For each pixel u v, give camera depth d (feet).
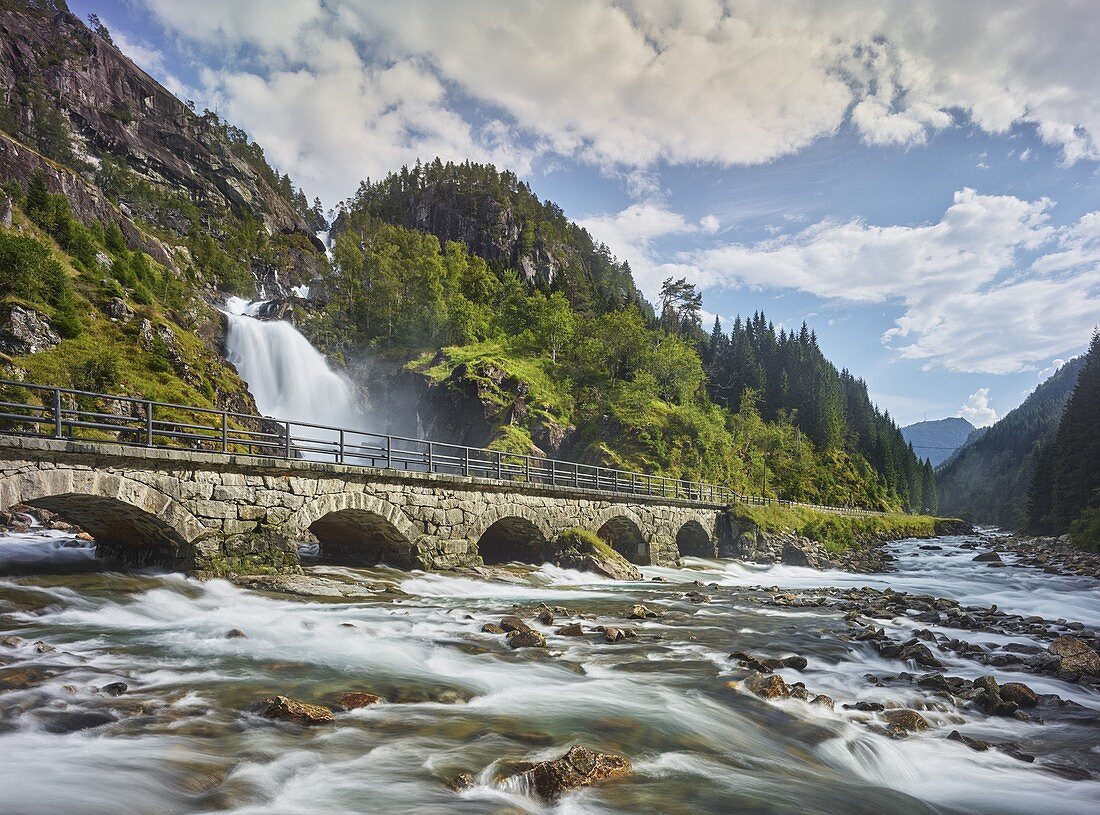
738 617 65.00
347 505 68.23
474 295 492.54
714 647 47.80
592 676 37.32
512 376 290.15
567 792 21.15
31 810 17.40
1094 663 46.62
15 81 547.49
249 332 313.32
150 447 52.01
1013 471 593.83
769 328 549.95
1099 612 85.10
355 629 44.16
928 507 565.94
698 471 257.34
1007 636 60.39
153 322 213.25
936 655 50.62
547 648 43.96
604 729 27.81
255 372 302.86
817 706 34.63
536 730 27.02
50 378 157.69
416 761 22.79
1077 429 257.14
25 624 39.60
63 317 182.19
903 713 34.04
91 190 381.81
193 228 535.60
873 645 51.47
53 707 25.40
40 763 20.56
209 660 34.35
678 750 26.43
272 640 39.65
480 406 277.85
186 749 22.41
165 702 27.04
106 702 26.58
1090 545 187.01
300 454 246.88
